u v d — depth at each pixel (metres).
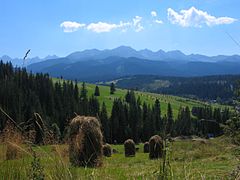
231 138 5.95
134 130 81.25
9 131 4.46
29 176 4.26
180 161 4.74
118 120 79.75
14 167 4.61
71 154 4.90
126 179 5.50
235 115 5.95
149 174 4.87
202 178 4.75
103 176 5.26
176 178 4.25
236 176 4.95
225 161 10.53
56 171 4.41
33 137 4.33
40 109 56.34
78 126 17.38
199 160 12.37
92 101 75.69
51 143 4.45
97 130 18.50
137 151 52.97
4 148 4.53
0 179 4.56
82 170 4.88
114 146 54.28
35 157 4.23
